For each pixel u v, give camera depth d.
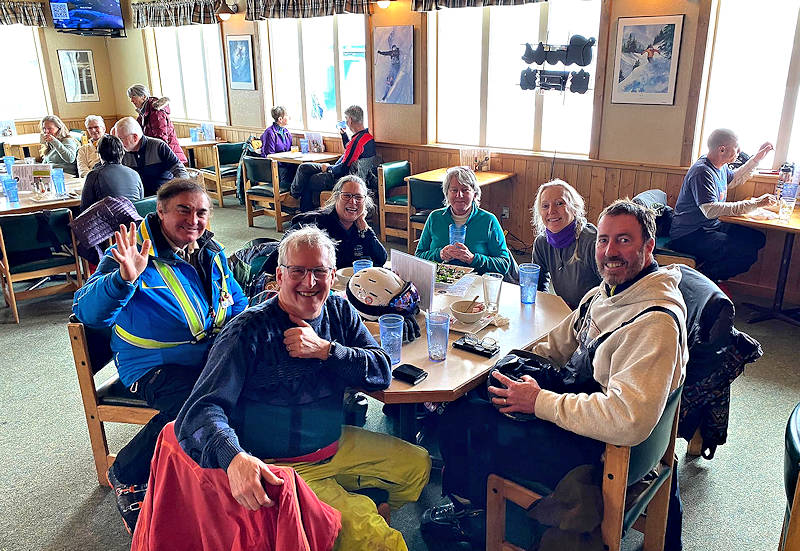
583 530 1.54
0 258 3.95
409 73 5.93
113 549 2.06
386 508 1.82
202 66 8.27
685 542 2.07
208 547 1.33
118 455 2.12
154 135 6.23
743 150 4.46
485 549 1.95
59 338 3.77
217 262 2.26
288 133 6.93
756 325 3.86
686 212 3.94
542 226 2.71
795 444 1.33
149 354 2.13
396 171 5.79
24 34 8.50
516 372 1.77
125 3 8.68
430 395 1.72
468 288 2.52
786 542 1.31
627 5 4.53
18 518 2.21
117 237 1.89
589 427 1.50
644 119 4.67
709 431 2.37
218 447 1.30
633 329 1.56
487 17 5.39
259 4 6.77
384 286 2.11
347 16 6.48
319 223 2.87
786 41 4.12
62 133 6.23
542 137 5.38
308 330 1.64
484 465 1.86
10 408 2.96
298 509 1.23
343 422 1.82
